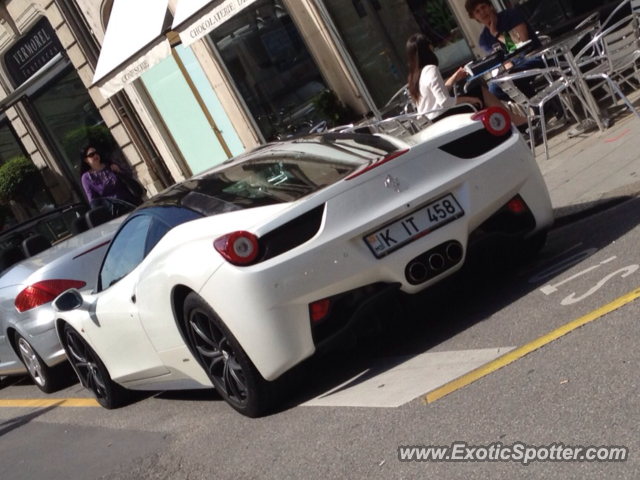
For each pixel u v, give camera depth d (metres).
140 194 13.26
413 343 5.66
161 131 16.47
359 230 5.00
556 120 10.19
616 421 3.61
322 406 5.20
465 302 5.97
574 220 6.92
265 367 5.03
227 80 14.47
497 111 5.66
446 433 4.14
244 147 14.95
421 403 4.59
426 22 12.73
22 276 8.88
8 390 10.47
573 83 9.58
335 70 13.44
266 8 13.80
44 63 19.22
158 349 6.03
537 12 12.07
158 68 15.79
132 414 7.10
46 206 21.14
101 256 8.75
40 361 8.89
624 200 6.73
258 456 4.89
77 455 6.56
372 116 13.30
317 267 4.92
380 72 13.26
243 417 5.65
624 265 5.32
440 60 12.85
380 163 5.18
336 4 13.27
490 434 3.95
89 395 8.41
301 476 4.38
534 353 4.59
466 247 5.38
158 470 5.42
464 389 4.53
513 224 5.65
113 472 5.75
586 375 4.10
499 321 5.32
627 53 8.73
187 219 5.55
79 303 6.64
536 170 5.72
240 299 4.89
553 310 5.10
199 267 5.06
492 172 5.45
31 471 6.63
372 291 5.10
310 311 4.95
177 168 16.52
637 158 7.49
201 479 4.97
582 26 9.00
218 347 5.35
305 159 5.64
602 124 8.95
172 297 5.47
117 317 6.34
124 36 11.51
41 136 20.36
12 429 8.32
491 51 10.12
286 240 4.92
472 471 3.70
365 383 5.30
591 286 5.20
